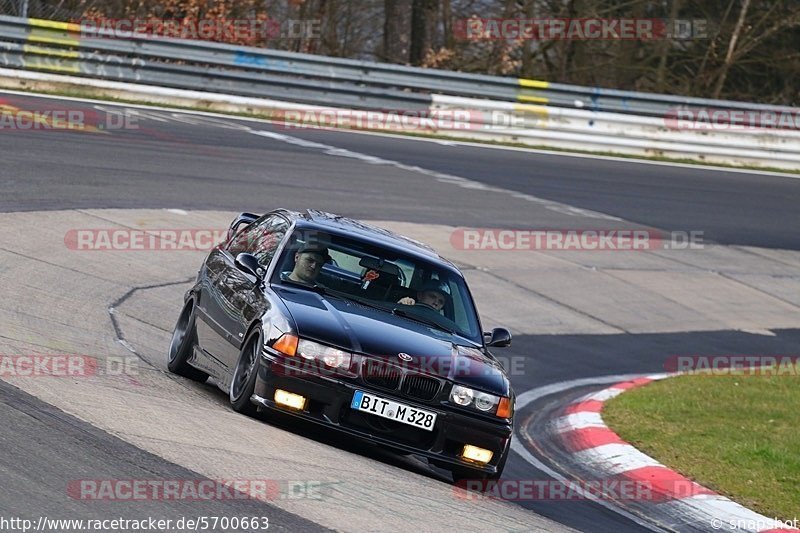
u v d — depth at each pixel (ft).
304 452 63.16
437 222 167.63
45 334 86.22
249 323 71.00
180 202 150.00
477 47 318.24
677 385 109.60
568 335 134.21
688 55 354.95
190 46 225.15
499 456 68.44
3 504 44.65
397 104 234.38
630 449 84.38
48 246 119.55
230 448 59.82
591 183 210.18
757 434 89.40
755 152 253.03
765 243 192.65
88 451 53.88
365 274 76.18
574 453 86.22
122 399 67.00
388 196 175.52
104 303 106.11
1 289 99.40
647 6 350.84
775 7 341.41
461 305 77.61
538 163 220.84
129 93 219.00
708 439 87.15
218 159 177.37
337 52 349.20
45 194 138.62
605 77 348.79
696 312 154.71
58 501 46.32
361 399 65.62
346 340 66.69
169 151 176.35
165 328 104.83
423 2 312.29
